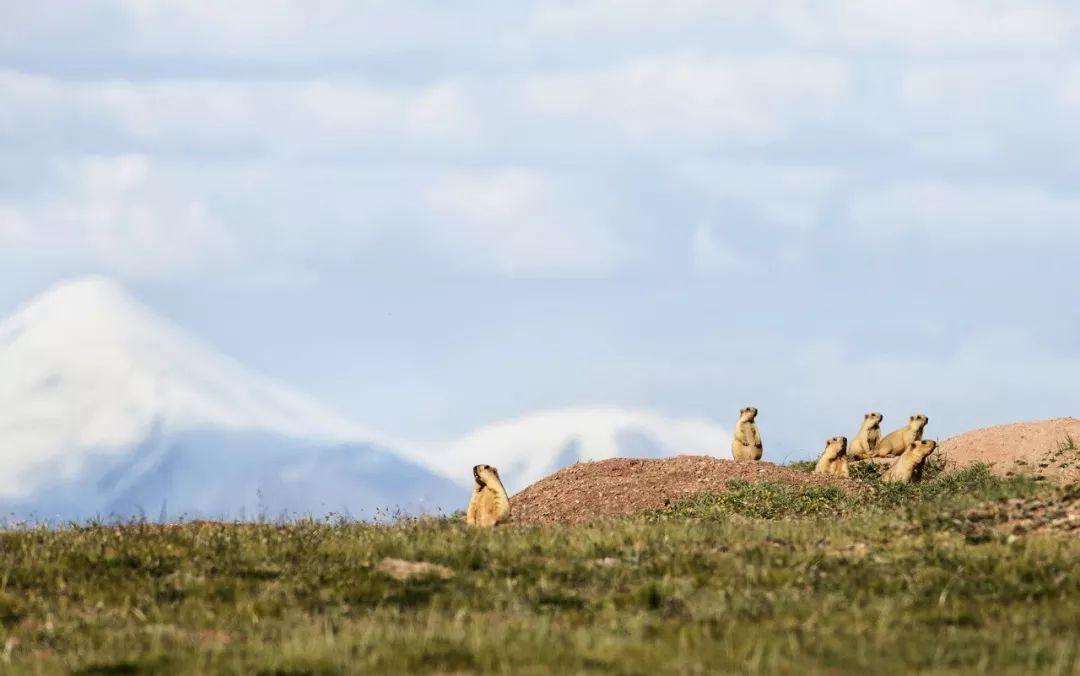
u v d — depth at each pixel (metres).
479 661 47.09
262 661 47.88
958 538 74.44
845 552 71.94
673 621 54.47
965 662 46.59
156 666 47.56
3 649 51.69
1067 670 44.94
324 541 76.31
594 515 107.88
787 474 116.56
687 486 112.19
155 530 81.25
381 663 46.94
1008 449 123.56
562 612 58.12
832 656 47.28
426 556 71.19
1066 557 66.94
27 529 82.56
